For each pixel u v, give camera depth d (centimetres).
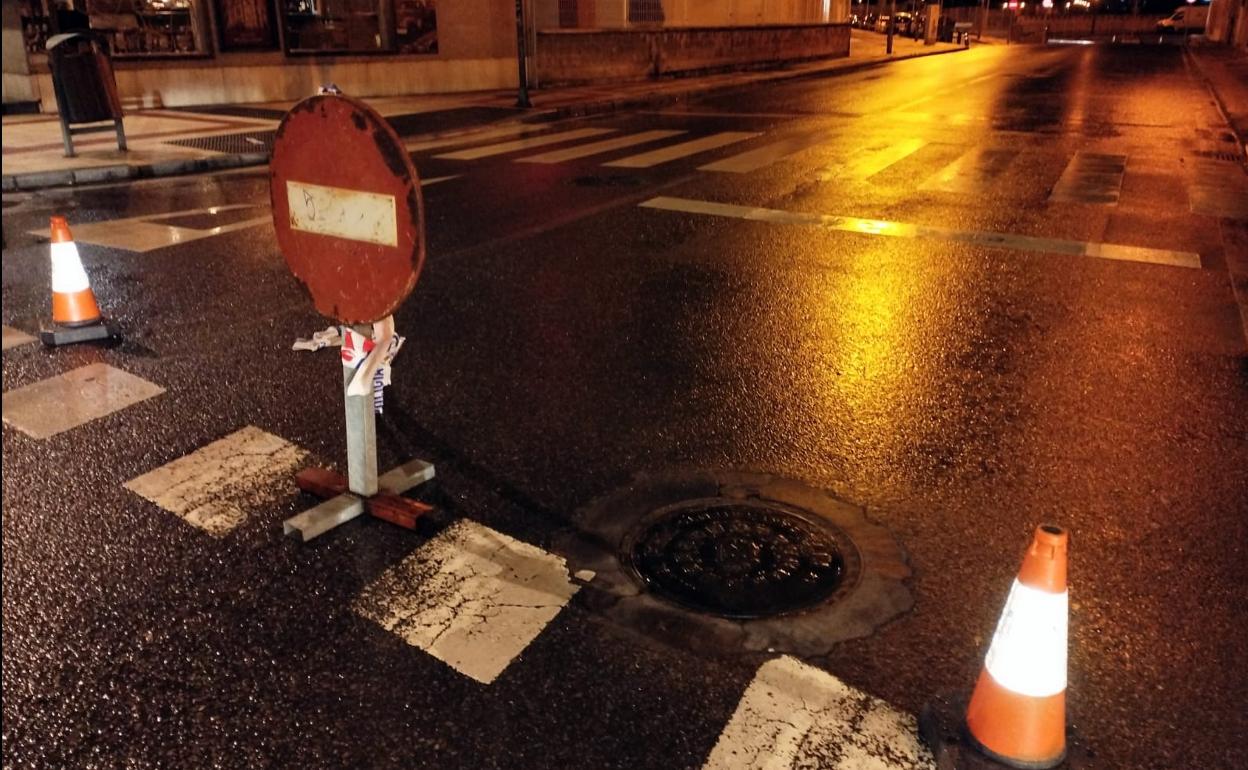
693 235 806
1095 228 830
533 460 411
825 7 3397
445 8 1917
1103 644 291
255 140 1289
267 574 328
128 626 301
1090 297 638
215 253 747
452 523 359
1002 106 1880
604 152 1264
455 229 823
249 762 248
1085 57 3938
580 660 284
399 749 252
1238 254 746
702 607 307
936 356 534
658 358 530
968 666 281
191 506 371
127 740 255
